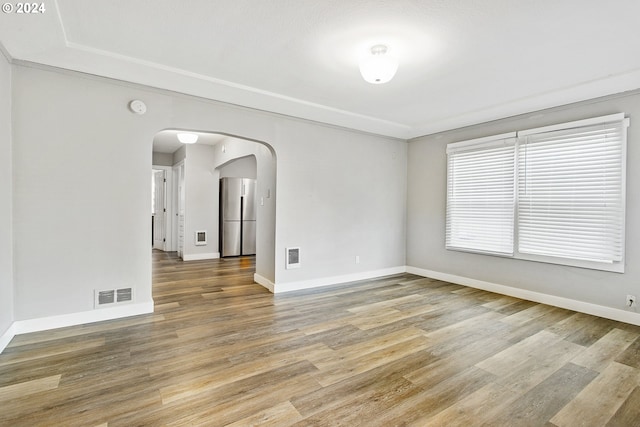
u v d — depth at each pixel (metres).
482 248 4.44
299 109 3.94
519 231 4.03
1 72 2.43
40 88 2.74
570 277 3.60
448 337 2.80
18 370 2.14
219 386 2.00
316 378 2.11
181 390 1.95
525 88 3.28
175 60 2.73
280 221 4.21
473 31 2.26
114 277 3.11
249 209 7.34
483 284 4.46
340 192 4.77
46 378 2.05
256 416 1.72
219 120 3.67
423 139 5.32
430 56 2.63
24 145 2.68
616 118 3.24
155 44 2.47
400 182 5.52
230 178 7.09
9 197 2.59
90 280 3.00
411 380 2.10
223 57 2.68
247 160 7.70
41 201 2.76
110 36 2.35
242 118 3.83
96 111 2.98
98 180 3.01
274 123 4.11
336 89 3.37
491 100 3.63
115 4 1.97
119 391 1.93
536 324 3.13
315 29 2.27
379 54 2.55
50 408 1.75
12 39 2.31
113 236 3.09
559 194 3.66
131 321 3.08
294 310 3.50
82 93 2.92
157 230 8.40
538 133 3.85
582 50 2.50
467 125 4.62
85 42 2.42
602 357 2.44
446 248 4.94
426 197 5.28
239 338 2.73
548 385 2.06
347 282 4.84
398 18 2.12
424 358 2.41
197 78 3.04
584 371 2.24
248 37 2.38
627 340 2.75
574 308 3.55
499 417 1.74
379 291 4.33
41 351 2.42
